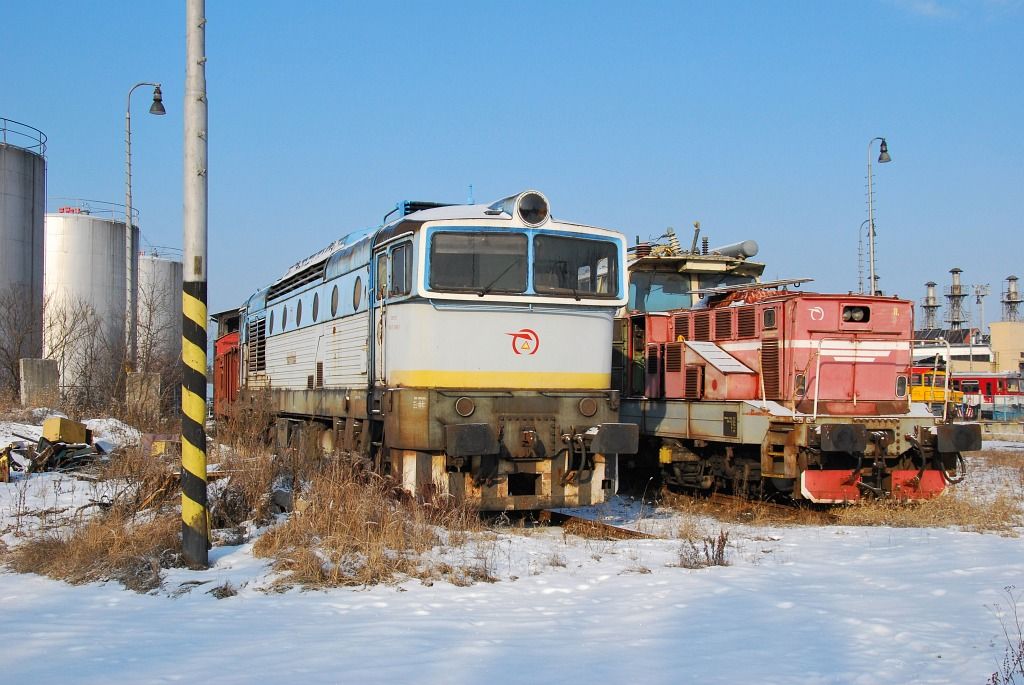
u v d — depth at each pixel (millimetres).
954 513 11883
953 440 12383
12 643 5965
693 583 7746
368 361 11906
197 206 9008
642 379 15898
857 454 12172
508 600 7262
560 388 11273
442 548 9172
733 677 5074
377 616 6766
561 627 6340
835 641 5883
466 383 10812
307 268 15891
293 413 16609
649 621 6488
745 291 14414
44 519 10984
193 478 8695
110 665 5359
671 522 12141
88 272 35531
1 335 27891
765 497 13609
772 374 13016
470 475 10859
